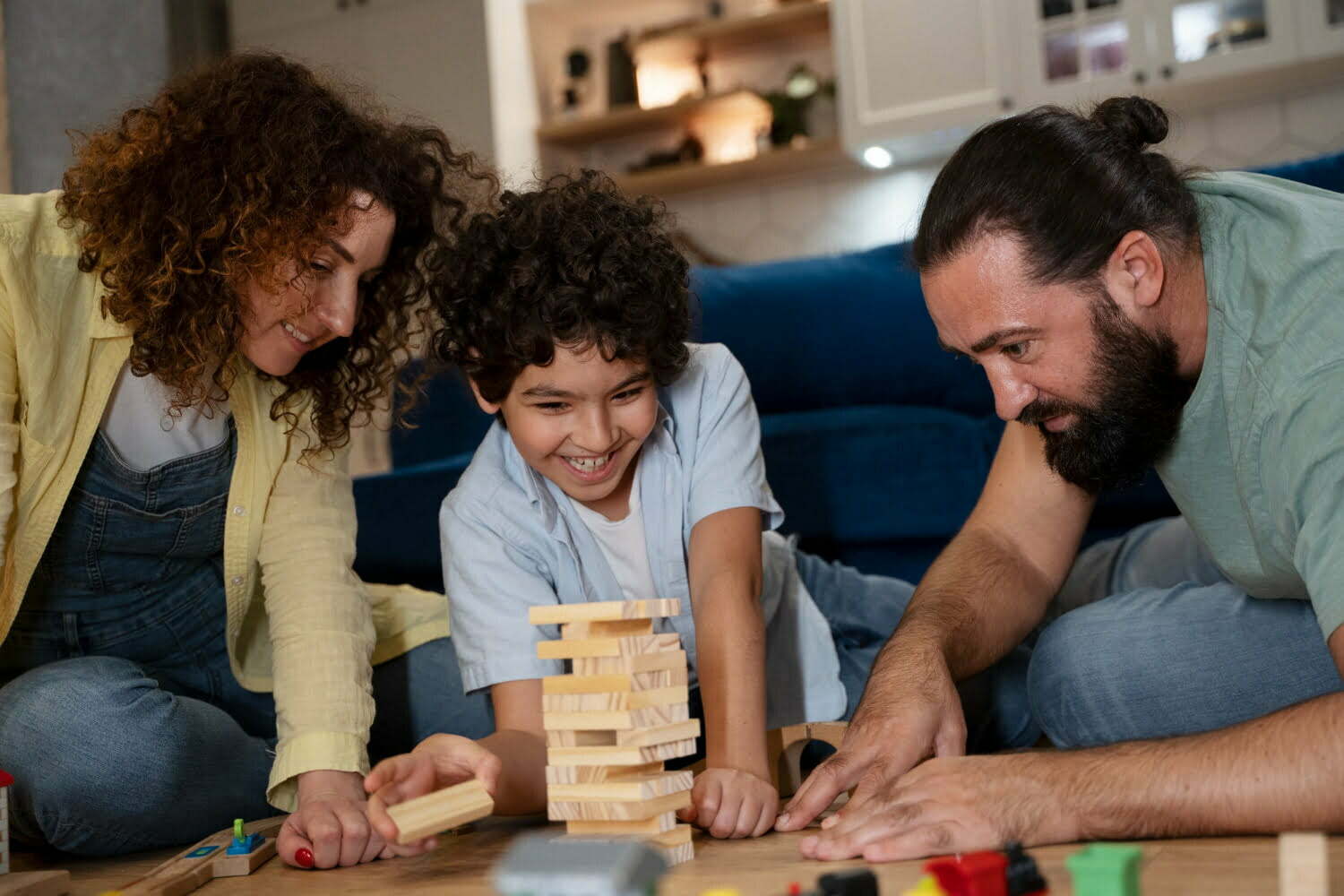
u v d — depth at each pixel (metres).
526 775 1.16
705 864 0.93
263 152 1.13
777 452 2.00
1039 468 1.36
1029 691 1.31
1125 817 0.88
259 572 1.37
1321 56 3.27
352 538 1.37
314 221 1.13
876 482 1.97
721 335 2.28
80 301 1.20
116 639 1.37
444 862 1.05
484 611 1.26
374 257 1.19
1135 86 3.48
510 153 4.01
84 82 2.95
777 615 1.44
